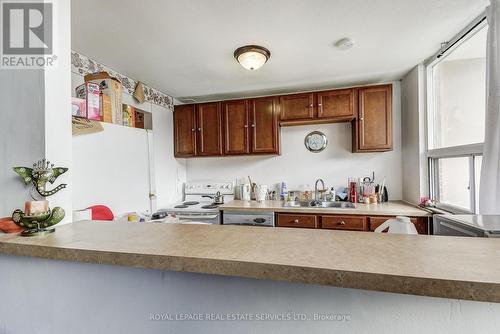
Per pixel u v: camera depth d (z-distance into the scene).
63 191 0.94
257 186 2.93
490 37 1.21
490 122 1.21
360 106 2.44
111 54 1.86
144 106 2.54
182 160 3.24
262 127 2.73
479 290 0.40
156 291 0.66
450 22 1.50
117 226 0.87
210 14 1.39
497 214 1.18
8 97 0.91
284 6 1.33
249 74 2.31
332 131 2.82
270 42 1.72
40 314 0.76
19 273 0.77
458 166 1.81
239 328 0.62
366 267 0.47
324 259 0.51
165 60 1.99
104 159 1.42
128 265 0.58
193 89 2.74
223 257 0.54
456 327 0.51
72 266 0.72
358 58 2.01
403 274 0.43
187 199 3.17
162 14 1.38
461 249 0.57
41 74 0.88
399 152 2.61
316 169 2.87
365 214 2.12
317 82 2.56
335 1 1.29
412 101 2.29
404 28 1.57
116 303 0.69
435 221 1.31
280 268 0.49
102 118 1.47
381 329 0.54
